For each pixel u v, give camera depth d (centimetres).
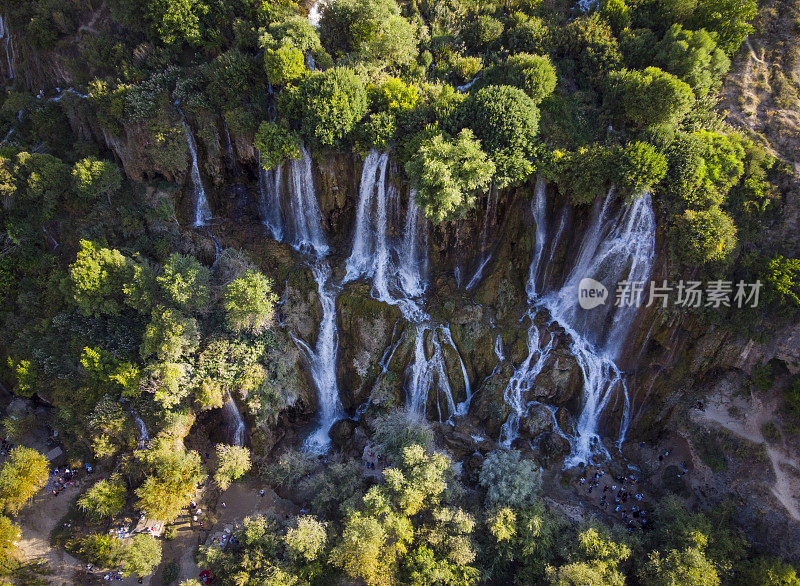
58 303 4934
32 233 5284
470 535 3838
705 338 4438
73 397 4516
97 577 4003
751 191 4438
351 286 4938
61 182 5147
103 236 5081
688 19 5272
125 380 4294
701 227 4112
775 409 4266
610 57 5169
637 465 4666
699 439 4450
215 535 4153
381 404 4791
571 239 4781
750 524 4069
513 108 4350
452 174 4269
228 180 5453
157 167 5247
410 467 3975
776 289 4091
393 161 4741
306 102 4631
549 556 3775
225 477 4216
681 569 3462
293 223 5384
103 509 4084
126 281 4631
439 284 5016
